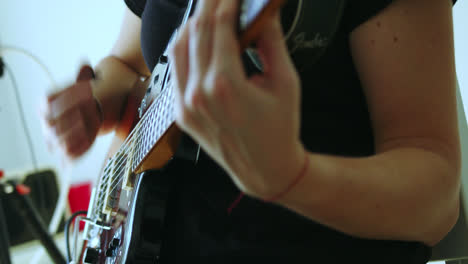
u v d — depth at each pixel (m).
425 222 0.76
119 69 1.25
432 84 0.76
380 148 0.79
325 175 0.68
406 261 0.81
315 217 0.71
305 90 0.85
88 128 1.17
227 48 0.61
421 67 0.76
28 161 3.33
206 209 0.89
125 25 1.31
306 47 0.78
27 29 3.19
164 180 0.92
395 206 0.72
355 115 0.85
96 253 1.02
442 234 0.82
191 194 0.91
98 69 1.24
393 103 0.78
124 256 0.91
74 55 3.21
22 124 3.31
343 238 0.83
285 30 0.76
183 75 0.64
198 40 0.62
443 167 0.75
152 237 0.91
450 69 0.77
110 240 0.98
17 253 2.38
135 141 0.96
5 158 3.25
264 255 0.85
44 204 2.64
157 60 1.07
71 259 1.13
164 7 1.04
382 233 0.75
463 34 1.19
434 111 0.76
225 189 0.88
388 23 0.78
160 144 0.86
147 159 0.90
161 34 1.05
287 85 0.62
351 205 0.71
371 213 0.72
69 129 1.17
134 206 0.91
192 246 0.89
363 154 0.85
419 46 0.77
